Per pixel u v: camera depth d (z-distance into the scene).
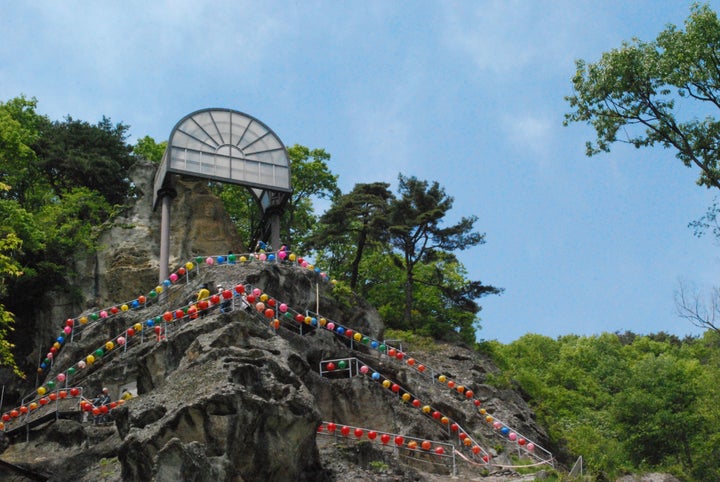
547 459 33.16
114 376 30.94
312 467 22.33
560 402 44.88
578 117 32.97
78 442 27.36
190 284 35.25
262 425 20.36
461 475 28.38
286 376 22.62
